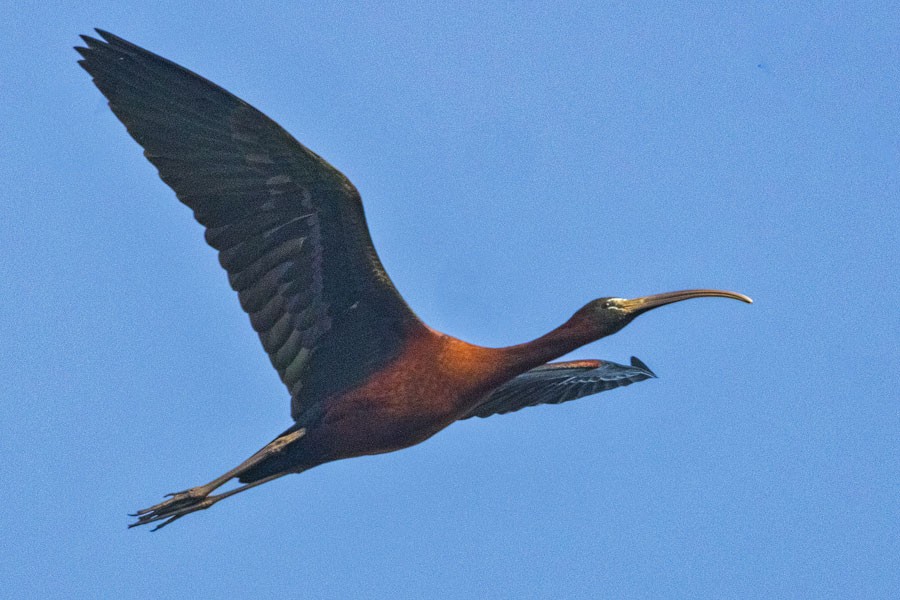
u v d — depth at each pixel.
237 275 14.86
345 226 14.80
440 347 15.02
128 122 14.40
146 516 14.75
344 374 15.09
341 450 15.06
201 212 14.63
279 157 14.55
